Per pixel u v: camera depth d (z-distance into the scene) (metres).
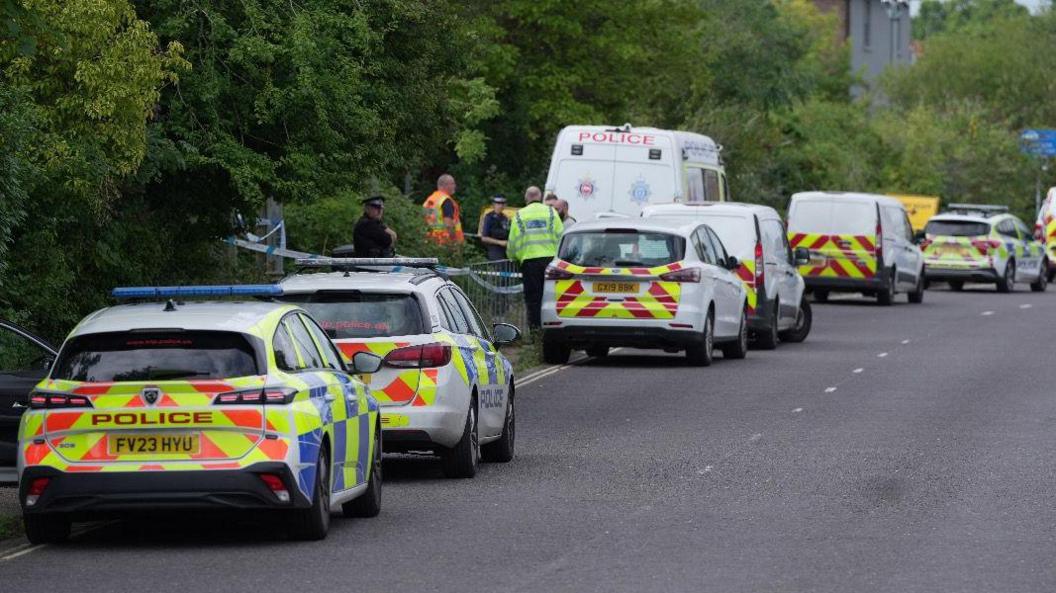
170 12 44.31
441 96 54.06
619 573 23.86
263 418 25.09
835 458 36.34
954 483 32.78
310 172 45.16
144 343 25.53
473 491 32.19
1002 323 79.81
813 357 61.75
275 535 27.30
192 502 24.89
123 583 23.25
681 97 121.69
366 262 35.62
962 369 57.06
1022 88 196.62
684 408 46.06
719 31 139.50
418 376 32.50
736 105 128.12
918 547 25.94
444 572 23.98
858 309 90.94
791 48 153.38
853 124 168.88
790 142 140.88
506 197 99.44
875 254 92.44
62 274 42.03
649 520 28.62
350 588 22.84
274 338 26.14
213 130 44.72
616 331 56.53
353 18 45.41
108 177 40.84
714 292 58.03
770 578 23.45
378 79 49.66
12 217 35.59
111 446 24.98
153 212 48.56
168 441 24.98
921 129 168.88
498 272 71.06
